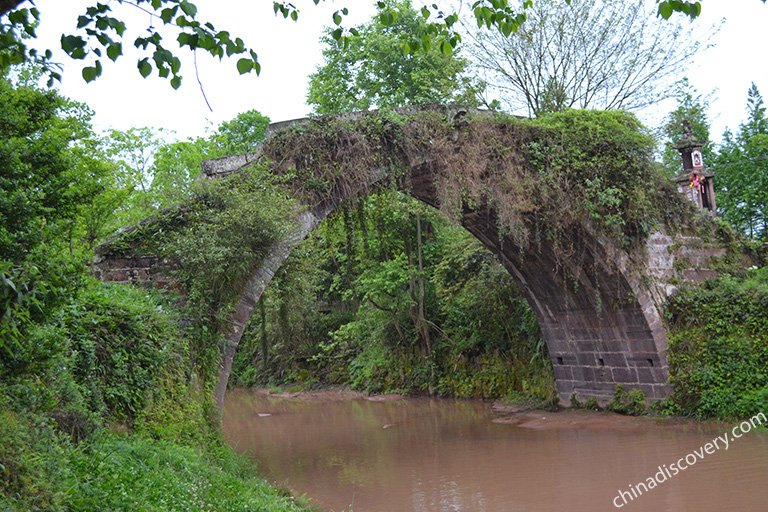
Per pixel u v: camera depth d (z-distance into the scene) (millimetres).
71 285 6758
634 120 20844
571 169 19766
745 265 22375
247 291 14609
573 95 26078
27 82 14250
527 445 17812
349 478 14594
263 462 16750
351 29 7508
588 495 12617
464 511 11844
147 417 10711
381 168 17297
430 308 31328
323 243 22203
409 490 13414
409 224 30188
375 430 21875
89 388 9484
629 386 21688
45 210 8445
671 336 20531
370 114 17484
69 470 6992
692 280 21484
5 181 7945
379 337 32625
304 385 37531
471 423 22219
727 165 36938
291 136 16266
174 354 12297
